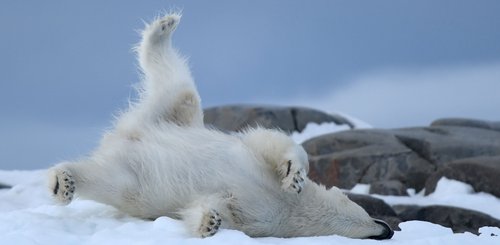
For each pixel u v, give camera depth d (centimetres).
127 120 1538
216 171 1377
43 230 1232
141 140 1457
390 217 2469
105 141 1488
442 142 3506
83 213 1512
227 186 1363
